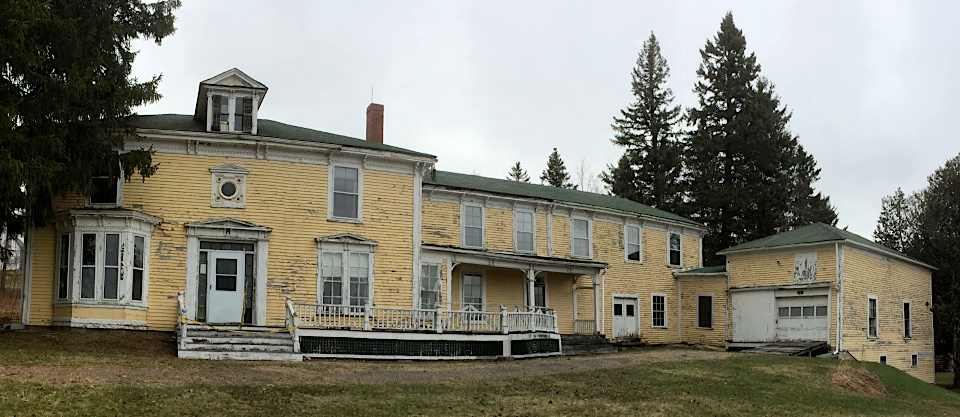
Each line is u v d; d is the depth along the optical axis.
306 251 25.16
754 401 18.83
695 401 18.19
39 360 16.98
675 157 59.84
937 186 43.72
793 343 32.06
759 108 55.38
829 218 58.59
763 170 55.69
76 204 23.34
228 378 16.67
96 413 12.93
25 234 23.25
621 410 16.56
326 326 22.42
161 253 23.58
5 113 17.89
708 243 55.69
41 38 19.86
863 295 32.97
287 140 24.95
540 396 17.39
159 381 15.60
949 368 46.22
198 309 23.81
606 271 35.78
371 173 26.59
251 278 24.59
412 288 26.58
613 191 62.50
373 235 26.23
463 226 31.28
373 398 15.84
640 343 36.19
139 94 21.30
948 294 37.75
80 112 20.22
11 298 41.03
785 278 33.31
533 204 33.38
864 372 24.48
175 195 23.98
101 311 22.42
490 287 31.48
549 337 27.69
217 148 24.62
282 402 14.84
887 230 45.38
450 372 20.33
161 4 23.55
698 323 38.03
